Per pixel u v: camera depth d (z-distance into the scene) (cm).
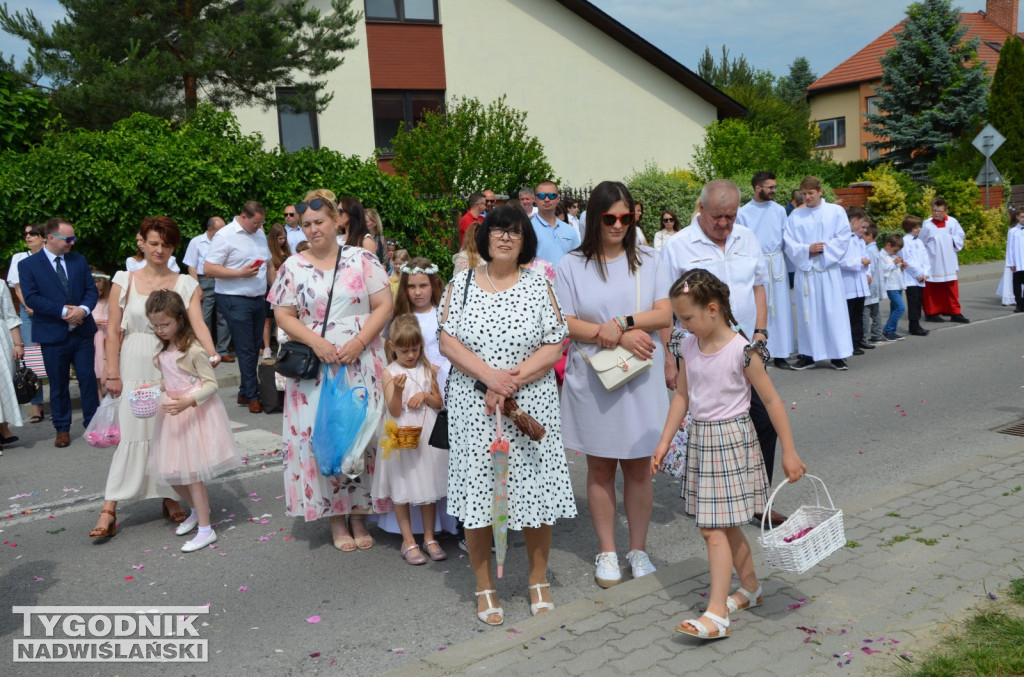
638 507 458
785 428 370
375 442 518
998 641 339
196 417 530
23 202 1105
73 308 806
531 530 414
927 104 3269
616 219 433
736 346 367
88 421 852
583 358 447
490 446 402
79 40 1439
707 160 2366
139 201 1171
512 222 404
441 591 461
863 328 1218
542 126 2266
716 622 355
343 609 443
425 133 1744
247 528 570
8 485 687
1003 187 2750
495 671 345
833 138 4231
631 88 2373
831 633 360
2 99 1403
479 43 2164
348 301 505
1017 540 448
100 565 512
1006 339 1214
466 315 405
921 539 456
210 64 1477
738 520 366
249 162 1273
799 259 1032
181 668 387
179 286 573
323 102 1691
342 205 656
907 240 1282
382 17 2053
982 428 746
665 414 454
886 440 724
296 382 512
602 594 412
